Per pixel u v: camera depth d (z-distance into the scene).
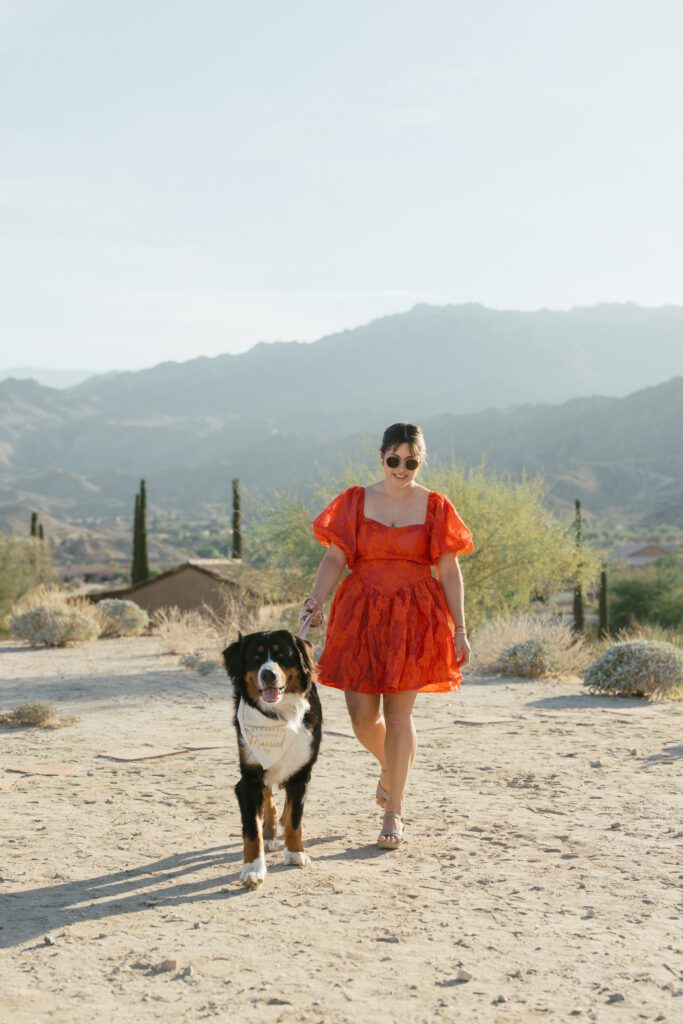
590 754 10.27
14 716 12.62
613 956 4.86
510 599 24.02
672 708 13.70
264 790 6.73
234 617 20.64
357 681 6.86
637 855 6.62
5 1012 4.27
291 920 5.37
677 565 60.91
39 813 7.93
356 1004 4.32
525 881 6.06
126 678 17.97
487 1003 4.32
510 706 13.95
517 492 24.00
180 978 4.62
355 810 7.91
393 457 6.86
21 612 29.61
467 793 8.53
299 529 23.52
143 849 6.84
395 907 5.58
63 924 5.36
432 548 6.91
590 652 19.53
